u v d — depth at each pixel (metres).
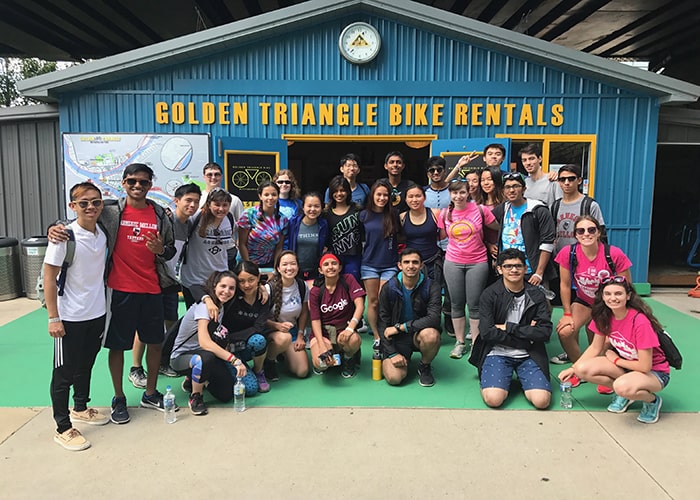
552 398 3.78
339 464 2.85
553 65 7.02
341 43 6.92
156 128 7.00
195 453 2.96
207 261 4.08
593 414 3.50
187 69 6.95
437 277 4.91
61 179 7.35
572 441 3.11
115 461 2.88
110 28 11.28
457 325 4.72
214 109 7.00
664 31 11.62
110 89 6.90
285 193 5.20
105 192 6.75
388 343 4.05
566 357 4.57
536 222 4.41
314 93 7.02
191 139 6.77
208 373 3.46
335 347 4.28
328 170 12.40
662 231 11.38
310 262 4.90
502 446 3.05
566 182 4.62
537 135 7.09
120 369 3.37
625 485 2.65
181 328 3.72
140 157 6.74
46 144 7.32
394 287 4.01
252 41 6.95
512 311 3.79
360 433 3.21
